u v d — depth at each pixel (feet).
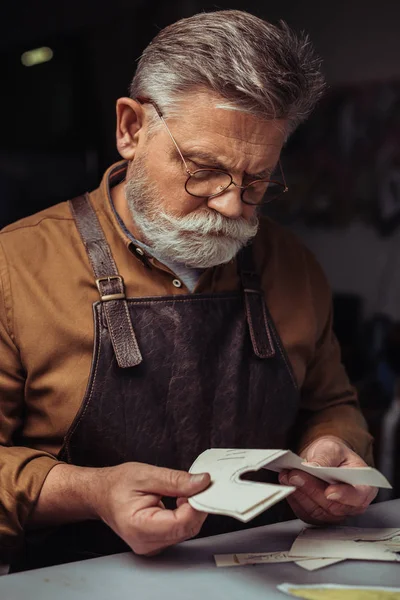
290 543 4.24
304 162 14.48
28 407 4.92
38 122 16.16
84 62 15.99
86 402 4.74
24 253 4.93
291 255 5.70
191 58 4.34
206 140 4.38
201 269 5.18
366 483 4.17
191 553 4.04
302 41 4.74
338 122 13.96
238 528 5.21
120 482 4.00
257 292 5.27
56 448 4.85
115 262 4.95
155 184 4.64
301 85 4.47
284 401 5.28
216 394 5.04
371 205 13.65
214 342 5.04
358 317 13.60
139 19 15.07
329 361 5.85
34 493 4.33
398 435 10.40
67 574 3.71
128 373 4.80
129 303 4.86
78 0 14.15
